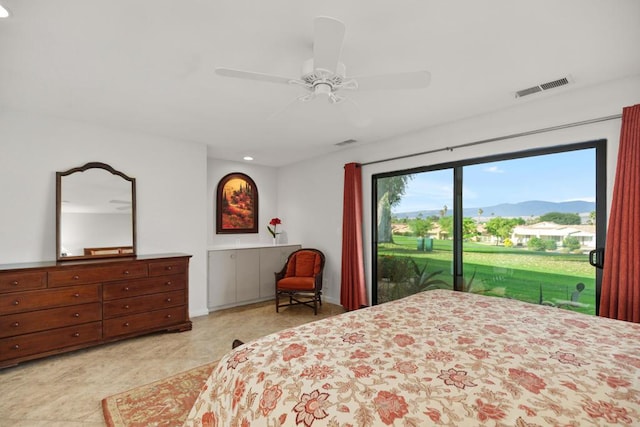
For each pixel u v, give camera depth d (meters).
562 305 2.57
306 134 3.65
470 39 1.75
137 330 3.12
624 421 0.84
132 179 3.49
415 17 1.56
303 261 4.55
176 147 3.86
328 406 0.93
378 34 1.70
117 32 1.68
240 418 1.05
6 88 2.39
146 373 2.48
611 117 2.25
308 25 1.62
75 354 2.82
